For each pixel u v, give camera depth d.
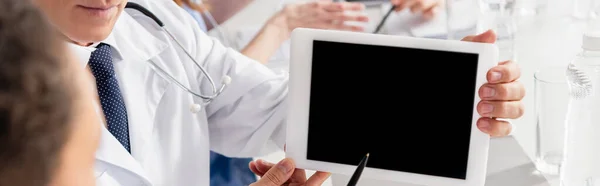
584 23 1.57
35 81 0.34
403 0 1.82
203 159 1.19
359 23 1.81
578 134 1.03
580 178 1.04
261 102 1.21
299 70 0.91
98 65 1.05
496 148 1.20
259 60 1.75
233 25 1.93
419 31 1.72
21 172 0.36
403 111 0.90
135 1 1.22
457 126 0.90
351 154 0.93
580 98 1.03
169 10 1.26
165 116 1.15
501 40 1.51
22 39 0.35
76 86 0.37
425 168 0.92
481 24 1.55
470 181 0.91
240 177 1.38
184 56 1.19
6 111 0.34
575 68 1.04
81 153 0.39
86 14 0.95
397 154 0.92
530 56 1.47
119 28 1.14
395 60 0.88
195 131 1.17
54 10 0.95
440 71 0.88
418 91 0.89
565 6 1.63
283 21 1.84
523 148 1.19
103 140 1.00
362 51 0.89
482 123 0.89
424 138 0.91
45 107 0.35
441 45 0.87
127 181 1.05
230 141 1.26
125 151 1.03
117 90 1.07
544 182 1.09
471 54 0.87
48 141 0.36
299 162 0.95
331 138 0.93
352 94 0.90
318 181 1.03
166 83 1.15
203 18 1.90
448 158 0.91
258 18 1.96
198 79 1.21
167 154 1.14
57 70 0.35
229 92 1.22
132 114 1.09
